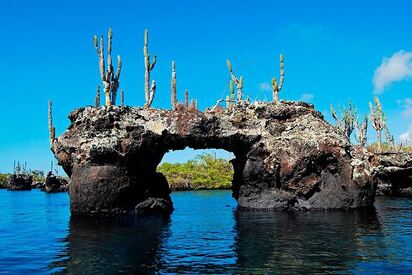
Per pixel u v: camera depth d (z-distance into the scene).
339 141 31.52
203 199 49.41
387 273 12.45
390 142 65.00
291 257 14.62
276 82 35.25
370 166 32.41
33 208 40.06
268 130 32.03
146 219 27.02
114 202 29.33
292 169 30.84
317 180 31.09
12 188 107.25
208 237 19.27
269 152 31.38
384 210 30.59
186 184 80.25
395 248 16.03
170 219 26.88
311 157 30.80
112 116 30.02
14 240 19.30
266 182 31.91
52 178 86.00
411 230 20.48
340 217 26.17
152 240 18.70
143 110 31.20
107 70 32.19
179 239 18.84
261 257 14.70
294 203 31.42
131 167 30.17
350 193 31.16
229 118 31.72
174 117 30.75
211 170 84.94
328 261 13.98
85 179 28.91
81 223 25.38
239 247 16.62
